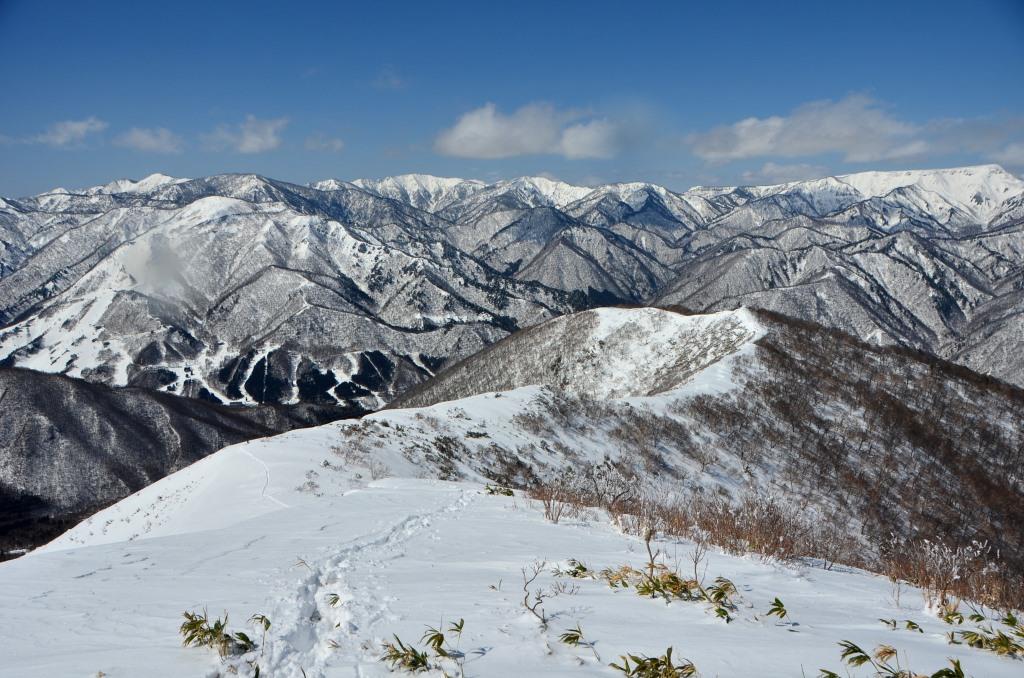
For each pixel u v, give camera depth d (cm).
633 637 381
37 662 342
